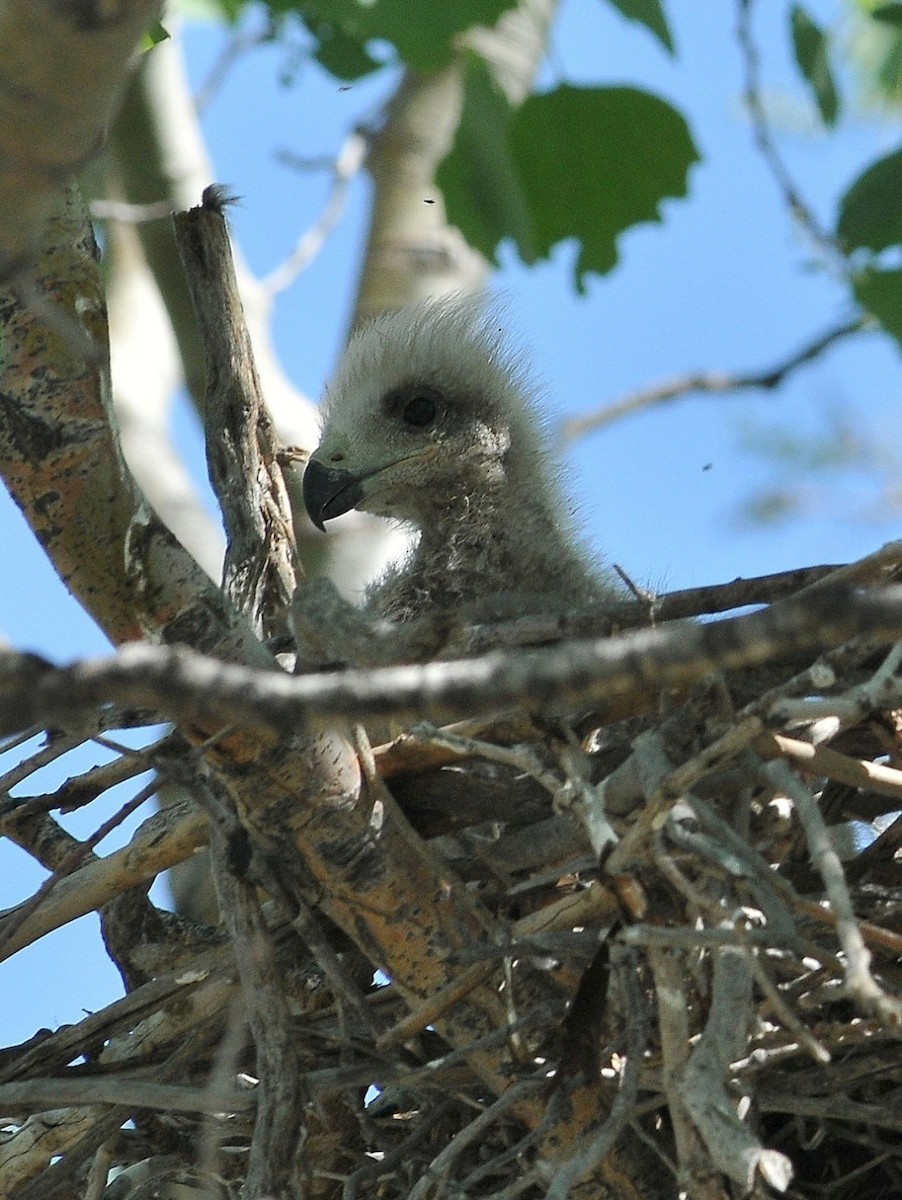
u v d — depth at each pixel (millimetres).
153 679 4250
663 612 7441
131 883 7887
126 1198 8484
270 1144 6824
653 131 6801
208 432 8703
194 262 8570
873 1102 7277
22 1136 8367
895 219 7230
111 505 6715
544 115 6781
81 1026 7676
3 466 6703
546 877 7047
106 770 8180
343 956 7906
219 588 7039
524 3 6086
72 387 6648
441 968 7195
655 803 5988
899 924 7211
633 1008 6344
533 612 9391
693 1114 5832
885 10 8320
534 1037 7238
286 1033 7027
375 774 7070
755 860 6281
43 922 7934
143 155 12930
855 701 6070
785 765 6270
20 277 4871
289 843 7070
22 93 4297
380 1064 7309
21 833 8391
